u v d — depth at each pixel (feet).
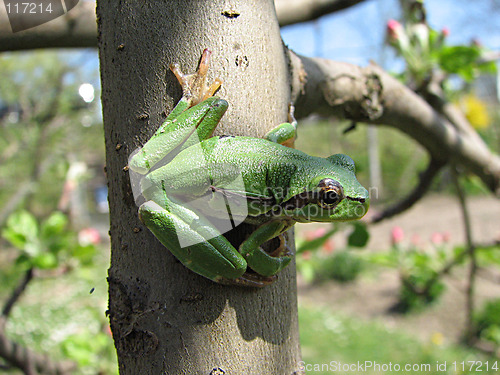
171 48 0.24
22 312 1.77
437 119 0.53
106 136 0.25
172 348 0.23
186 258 0.23
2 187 1.80
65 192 0.74
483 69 0.63
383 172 3.74
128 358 0.23
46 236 0.64
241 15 0.25
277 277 0.25
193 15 0.25
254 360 0.23
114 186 0.25
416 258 0.94
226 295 0.23
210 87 0.25
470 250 0.72
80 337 0.61
